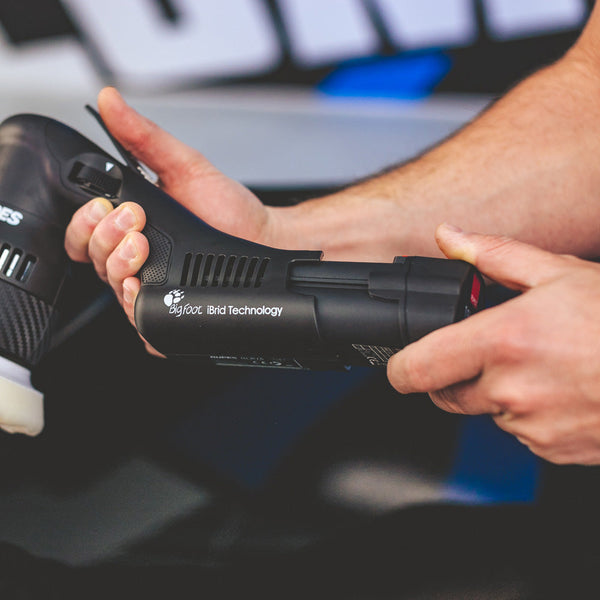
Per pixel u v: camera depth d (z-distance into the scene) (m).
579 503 0.63
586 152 0.83
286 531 0.64
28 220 0.70
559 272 0.51
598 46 0.90
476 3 1.97
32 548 0.67
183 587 0.64
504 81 1.95
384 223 0.85
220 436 0.73
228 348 0.61
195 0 1.81
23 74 1.75
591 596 0.59
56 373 0.80
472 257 0.56
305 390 0.76
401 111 1.96
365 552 0.63
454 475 0.65
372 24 1.94
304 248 0.85
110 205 0.68
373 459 0.67
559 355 0.46
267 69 1.87
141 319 0.64
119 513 0.68
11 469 0.73
